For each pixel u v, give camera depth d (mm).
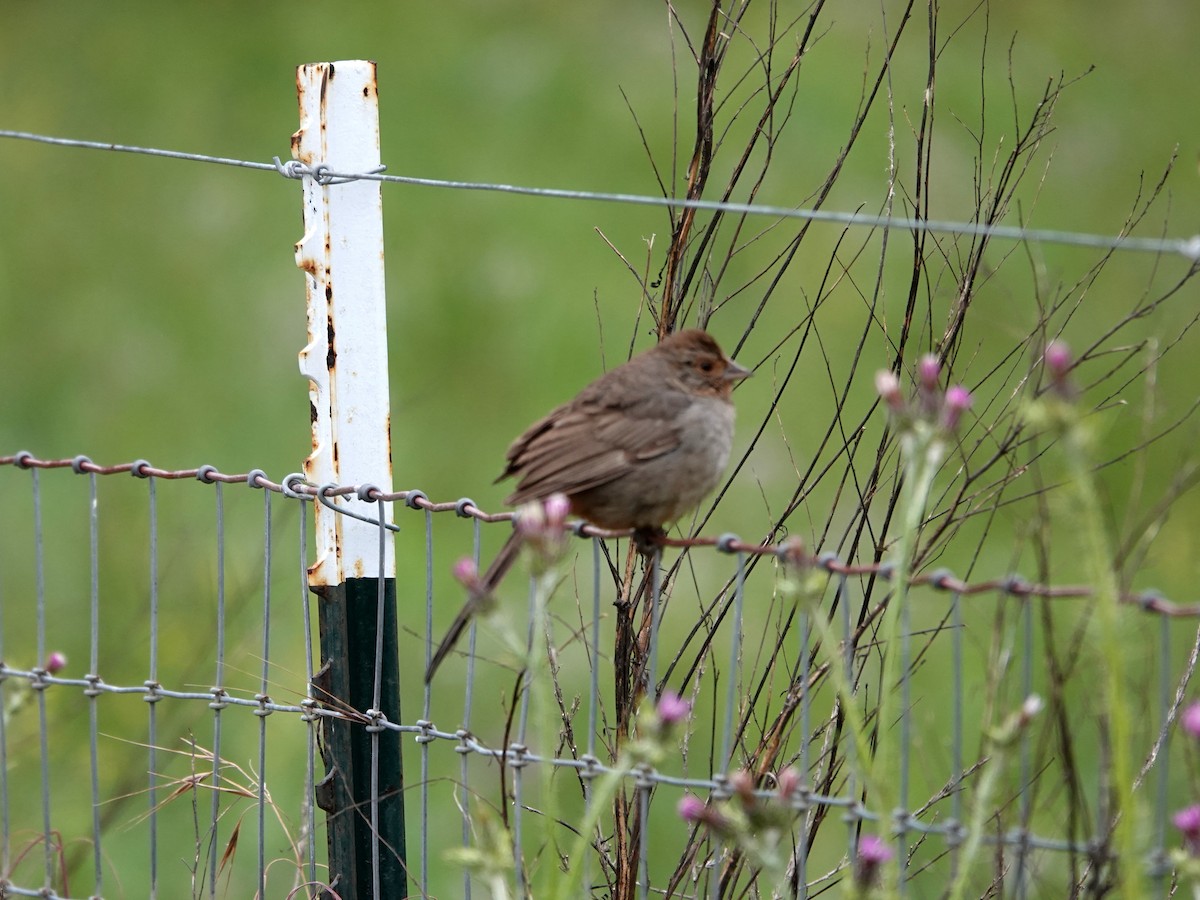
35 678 8062
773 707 10133
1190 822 5695
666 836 11008
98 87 22281
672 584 9359
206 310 18484
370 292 8180
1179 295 17016
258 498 15398
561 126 20438
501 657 13086
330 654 8117
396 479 16016
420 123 20578
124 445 16500
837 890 9656
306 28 23281
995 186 17344
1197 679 9219
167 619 13570
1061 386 5691
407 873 7746
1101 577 5637
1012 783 7422
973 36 21844
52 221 20047
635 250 18453
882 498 13836
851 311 16766
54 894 8125
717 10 8258
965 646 12469
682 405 7973
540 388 16984
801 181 18203
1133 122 20141
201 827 11352
